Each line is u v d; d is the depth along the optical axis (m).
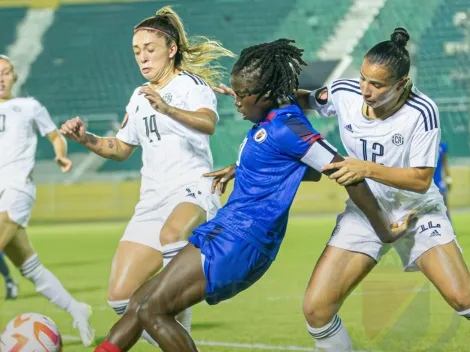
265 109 5.65
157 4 31.44
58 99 31.05
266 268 5.71
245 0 31.17
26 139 8.86
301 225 19.73
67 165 9.12
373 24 30.17
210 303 5.65
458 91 27.62
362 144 6.23
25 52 31.58
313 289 6.10
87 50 31.44
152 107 7.02
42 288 8.20
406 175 5.83
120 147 7.42
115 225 22.23
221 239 5.50
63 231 20.92
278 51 5.57
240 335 8.08
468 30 28.36
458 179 24.17
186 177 7.06
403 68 5.69
